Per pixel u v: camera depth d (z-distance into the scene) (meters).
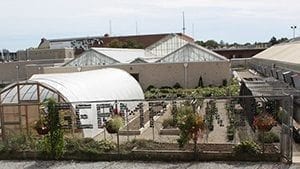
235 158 15.84
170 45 75.81
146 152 16.56
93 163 16.56
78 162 16.81
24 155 17.61
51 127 17.25
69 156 17.22
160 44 76.06
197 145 17.02
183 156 16.22
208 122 21.66
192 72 47.50
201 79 47.09
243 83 31.92
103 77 29.64
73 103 18.44
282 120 15.79
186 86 47.66
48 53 89.31
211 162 15.82
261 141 16.94
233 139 19.67
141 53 75.12
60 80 23.59
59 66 53.69
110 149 17.19
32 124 19.72
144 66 48.69
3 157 17.73
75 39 136.00
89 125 20.27
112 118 18.36
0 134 21.06
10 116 21.58
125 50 69.31
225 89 41.28
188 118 16.11
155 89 45.75
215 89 41.81
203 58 47.56
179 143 16.36
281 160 15.45
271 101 22.41
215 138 20.27
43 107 18.50
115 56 56.38
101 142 17.55
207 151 16.19
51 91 21.69
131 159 16.72
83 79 26.09
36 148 17.78
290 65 32.44
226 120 25.78
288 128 15.16
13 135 19.95
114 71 34.16
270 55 53.25
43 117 17.81
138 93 33.12
